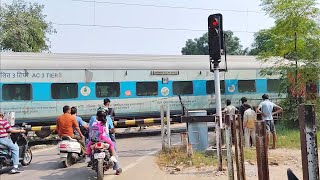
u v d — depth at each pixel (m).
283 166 8.55
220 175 7.78
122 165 9.59
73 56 17.20
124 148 12.97
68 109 10.22
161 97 18.23
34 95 16.22
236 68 19.59
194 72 18.92
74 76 16.94
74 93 16.88
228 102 12.61
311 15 15.51
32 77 16.27
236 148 5.93
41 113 16.28
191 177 7.80
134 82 17.86
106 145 8.12
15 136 9.62
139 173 8.51
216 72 9.43
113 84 17.55
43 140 16.06
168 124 10.81
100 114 8.38
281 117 16.14
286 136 13.03
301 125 3.04
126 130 19.34
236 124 6.01
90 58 17.39
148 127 21.02
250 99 19.70
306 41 15.60
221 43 9.52
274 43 16.17
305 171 3.01
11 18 28.59
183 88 18.69
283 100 16.62
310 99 15.62
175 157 9.80
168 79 18.44
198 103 18.83
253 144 11.58
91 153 8.18
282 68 16.17
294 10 15.48
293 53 15.75
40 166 10.16
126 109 17.66
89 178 8.44
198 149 10.18
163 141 11.02
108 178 8.18
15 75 16.02
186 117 10.23
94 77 17.23
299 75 15.76
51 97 16.48
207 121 10.24
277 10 15.57
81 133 10.33
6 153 9.25
